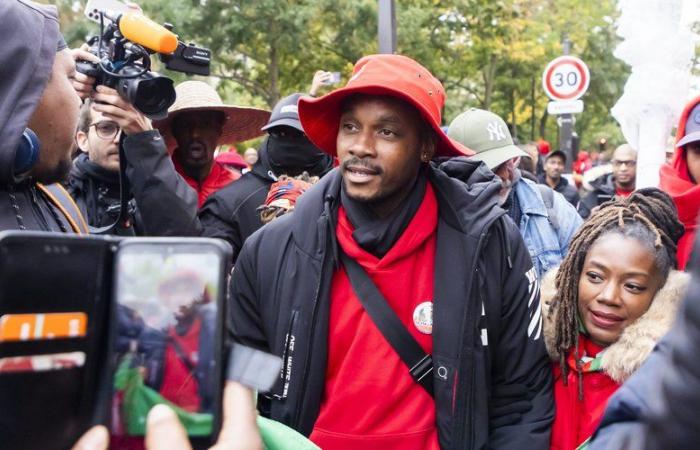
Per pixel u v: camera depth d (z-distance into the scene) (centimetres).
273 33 1350
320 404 198
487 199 205
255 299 211
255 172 360
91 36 230
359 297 196
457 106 2438
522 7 2058
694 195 263
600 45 2644
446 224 204
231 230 344
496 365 207
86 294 83
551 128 3222
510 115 2770
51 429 81
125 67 218
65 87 160
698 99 290
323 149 226
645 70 366
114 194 302
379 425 192
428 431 193
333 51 1536
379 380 192
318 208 205
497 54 2066
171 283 85
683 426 70
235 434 83
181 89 381
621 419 101
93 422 83
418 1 1784
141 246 85
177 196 231
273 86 1494
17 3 147
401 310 198
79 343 82
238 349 88
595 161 1650
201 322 85
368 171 196
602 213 203
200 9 1272
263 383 85
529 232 352
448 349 194
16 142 140
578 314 201
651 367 99
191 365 84
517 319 205
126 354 84
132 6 237
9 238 77
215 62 1384
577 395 202
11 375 78
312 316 197
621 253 191
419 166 206
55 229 167
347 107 201
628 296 191
